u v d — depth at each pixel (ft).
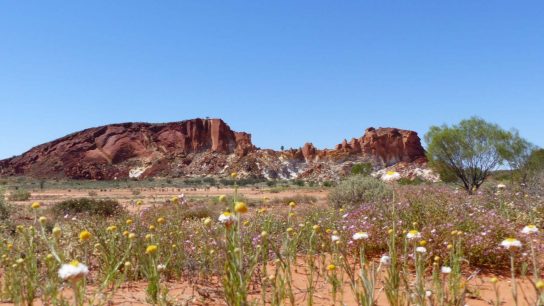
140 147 599.16
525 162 77.46
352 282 10.76
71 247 15.52
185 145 590.96
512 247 8.98
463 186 82.33
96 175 541.34
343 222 22.99
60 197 167.53
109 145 601.21
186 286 13.97
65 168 564.71
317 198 94.48
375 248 18.71
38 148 612.70
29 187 320.29
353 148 551.18
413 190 37.68
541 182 40.52
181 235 19.57
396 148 553.23
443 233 18.39
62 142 614.34
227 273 9.82
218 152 574.56
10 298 12.22
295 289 13.78
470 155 78.48
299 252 19.08
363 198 42.83
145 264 13.42
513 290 8.84
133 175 549.54
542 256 18.03
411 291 10.12
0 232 26.55
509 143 78.84
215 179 456.86
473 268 17.17
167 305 11.71
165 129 615.57
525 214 26.37
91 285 14.37
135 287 13.79
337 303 12.36
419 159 517.14
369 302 9.61
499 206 29.01
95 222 21.22
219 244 9.75
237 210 9.15
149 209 34.81
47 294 9.81
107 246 15.56
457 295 10.84
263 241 11.72
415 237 11.05
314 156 543.39
